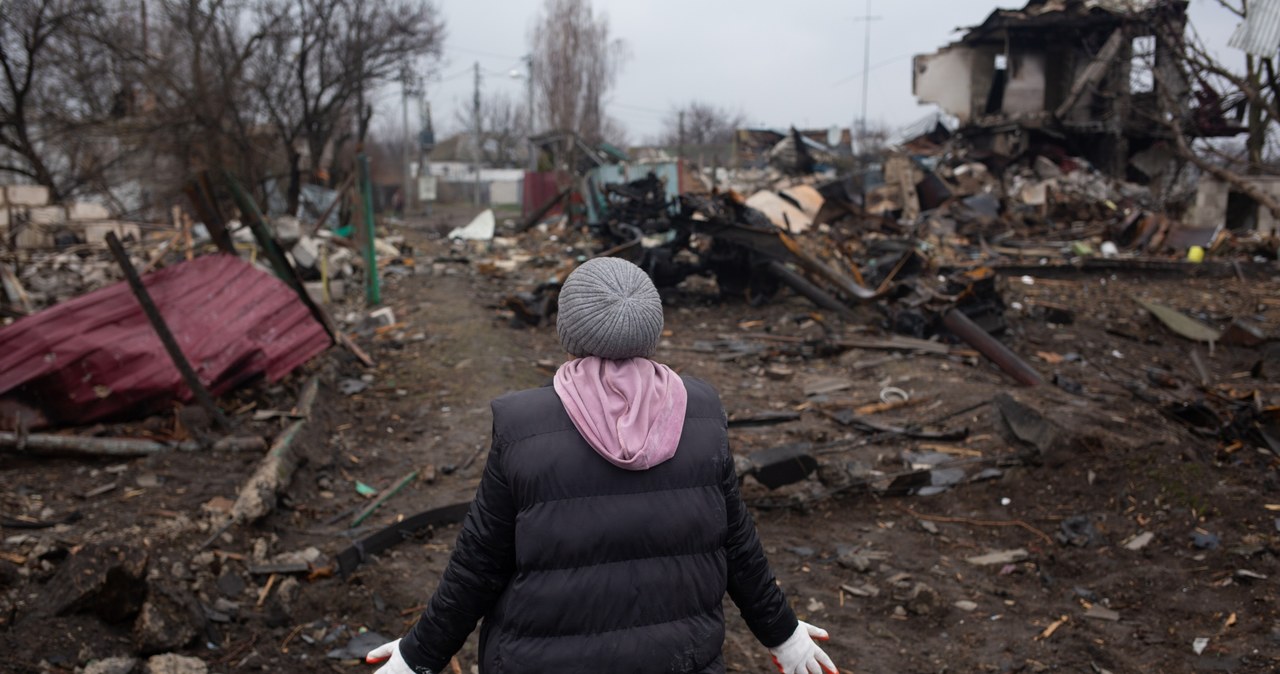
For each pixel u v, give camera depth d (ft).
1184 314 42.91
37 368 19.89
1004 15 104.94
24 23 69.26
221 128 78.64
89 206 67.72
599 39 141.69
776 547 17.26
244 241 51.03
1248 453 19.93
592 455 5.67
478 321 37.99
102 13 72.64
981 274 35.55
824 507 19.24
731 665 12.71
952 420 24.62
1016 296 50.16
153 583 12.21
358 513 17.90
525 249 70.69
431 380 28.86
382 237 73.36
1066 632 13.56
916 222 72.95
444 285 50.14
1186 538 15.92
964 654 13.12
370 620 13.66
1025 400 25.39
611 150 113.39
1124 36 99.40
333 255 54.65
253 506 15.99
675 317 41.98
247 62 84.38
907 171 84.02
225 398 23.53
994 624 13.99
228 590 13.69
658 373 6.06
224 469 18.49
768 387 29.71
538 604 5.50
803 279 41.70
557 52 139.85
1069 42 106.83
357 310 43.52
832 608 14.74
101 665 10.69
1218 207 88.33
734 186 105.40
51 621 11.27
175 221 67.56
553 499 5.59
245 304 24.22
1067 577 15.58
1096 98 106.32
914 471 19.99
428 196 169.68
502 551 5.88
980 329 31.68
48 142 77.00
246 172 81.87
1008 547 17.04
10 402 19.54
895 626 14.11
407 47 91.86
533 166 143.64
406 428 24.26
